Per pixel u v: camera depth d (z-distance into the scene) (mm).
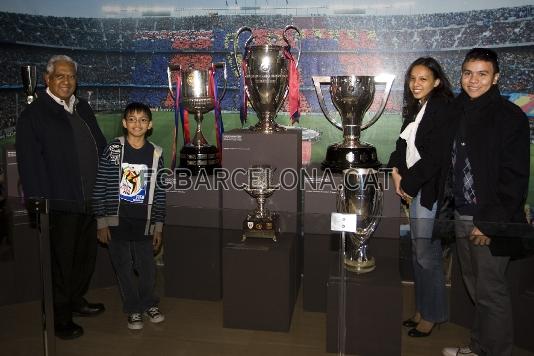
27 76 2730
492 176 1807
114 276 2598
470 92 1845
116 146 2371
